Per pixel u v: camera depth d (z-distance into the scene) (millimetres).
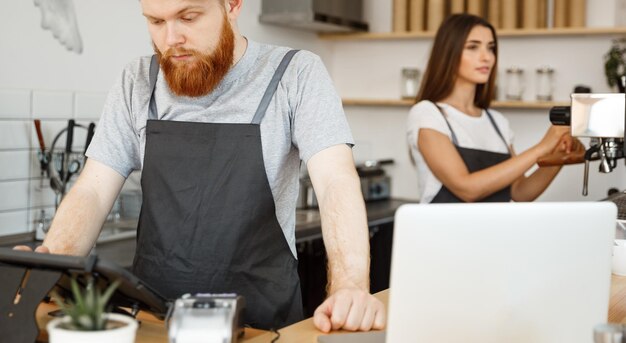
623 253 2229
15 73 3178
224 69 1927
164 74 1919
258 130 1946
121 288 1438
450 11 4621
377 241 4266
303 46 4828
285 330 1553
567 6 4312
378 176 4781
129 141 2074
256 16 4441
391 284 1211
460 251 1234
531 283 1318
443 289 1233
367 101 4805
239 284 1950
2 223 3203
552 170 3617
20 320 1390
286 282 1974
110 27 3586
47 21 3289
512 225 1274
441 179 3373
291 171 2027
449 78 3473
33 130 3277
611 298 1969
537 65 4531
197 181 1962
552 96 4457
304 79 1944
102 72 3564
